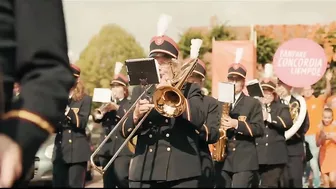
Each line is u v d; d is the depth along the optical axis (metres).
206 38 17.12
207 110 5.13
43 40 1.34
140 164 4.97
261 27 16.30
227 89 7.95
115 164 9.27
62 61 1.36
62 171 8.70
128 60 4.92
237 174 8.56
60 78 1.33
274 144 9.73
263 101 9.81
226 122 8.29
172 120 4.95
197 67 7.83
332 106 11.39
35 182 10.19
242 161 8.58
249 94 9.60
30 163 1.27
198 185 4.98
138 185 5.00
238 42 11.61
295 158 10.49
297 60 10.45
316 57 10.22
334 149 11.26
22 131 1.25
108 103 9.27
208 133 5.05
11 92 1.36
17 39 1.35
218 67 11.70
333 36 13.74
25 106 1.28
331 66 12.62
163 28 5.21
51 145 10.45
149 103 4.93
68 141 8.69
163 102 4.85
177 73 5.11
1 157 1.22
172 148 4.94
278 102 9.95
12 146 1.23
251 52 11.55
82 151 8.74
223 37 17.39
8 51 1.35
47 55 1.34
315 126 11.41
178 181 4.93
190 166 4.92
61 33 1.39
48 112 1.29
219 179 8.66
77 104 8.75
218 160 8.47
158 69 4.94
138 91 5.41
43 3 1.37
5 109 1.34
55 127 1.33
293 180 10.51
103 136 9.45
